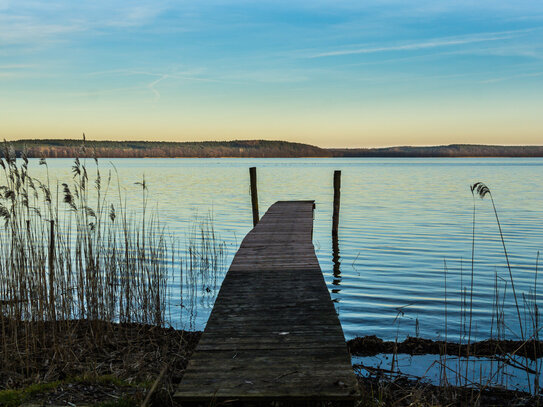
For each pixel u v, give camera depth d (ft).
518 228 62.28
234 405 11.21
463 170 304.91
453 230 61.31
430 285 33.76
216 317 17.26
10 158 21.11
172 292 32.19
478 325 25.09
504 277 35.99
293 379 12.03
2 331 18.58
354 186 153.89
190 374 12.42
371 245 50.98
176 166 446.60
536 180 178.60
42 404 13.76
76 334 20.39
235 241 53.78
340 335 15.21
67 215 69.67
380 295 31.32
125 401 13.75
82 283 22.38
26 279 21.21
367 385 17.47
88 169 302.04
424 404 15.21
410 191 131.23
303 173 270.05
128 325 23.31
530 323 25.11
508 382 18.10
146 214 78.28
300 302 19.04
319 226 66.49
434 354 21.07
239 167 415.44
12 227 21.22
